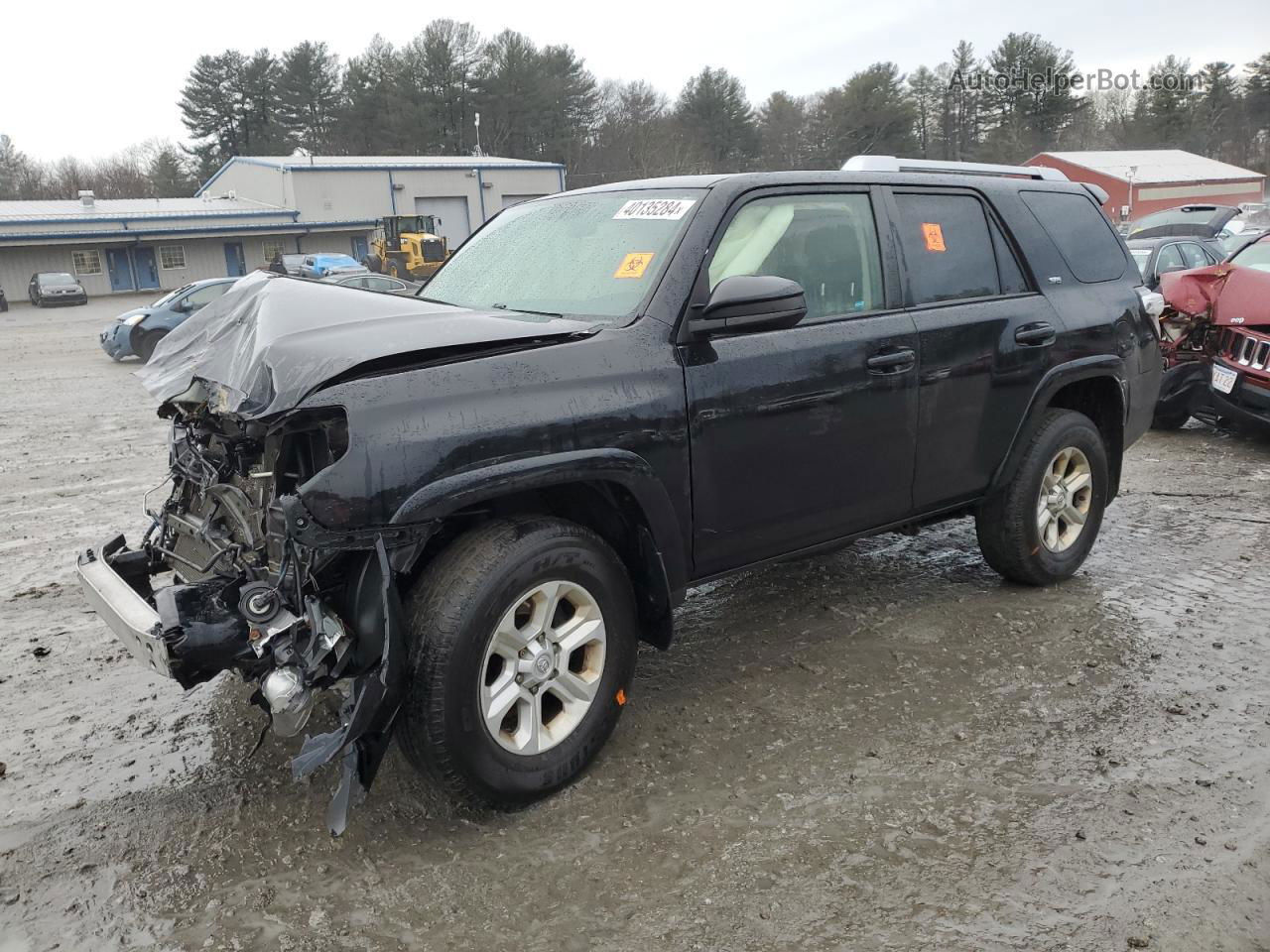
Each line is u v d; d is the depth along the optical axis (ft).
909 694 12.30
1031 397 14.56
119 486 25.66
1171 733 11.18
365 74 268.41
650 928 8.21
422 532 8.91
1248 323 25.05
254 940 8.21
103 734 11.97
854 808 9.84
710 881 8.79
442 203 183.83
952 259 13.93
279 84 286.25
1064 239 15.80
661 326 10.74
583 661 10.48
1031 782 10.23
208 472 10.94
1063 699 12.07
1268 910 8.22
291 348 9.36
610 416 10.03
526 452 9.43
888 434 12.78
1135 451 26.18
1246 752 10.74
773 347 11.51
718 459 11.08
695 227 11.31
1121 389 16.06
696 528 11.09
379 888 8.85
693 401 10.75
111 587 9.90
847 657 13.43
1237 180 201.57
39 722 12.29
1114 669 12.86
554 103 264.93
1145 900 8.37
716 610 15.37
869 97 241.76
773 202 12.10
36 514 22.74
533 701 9.88
